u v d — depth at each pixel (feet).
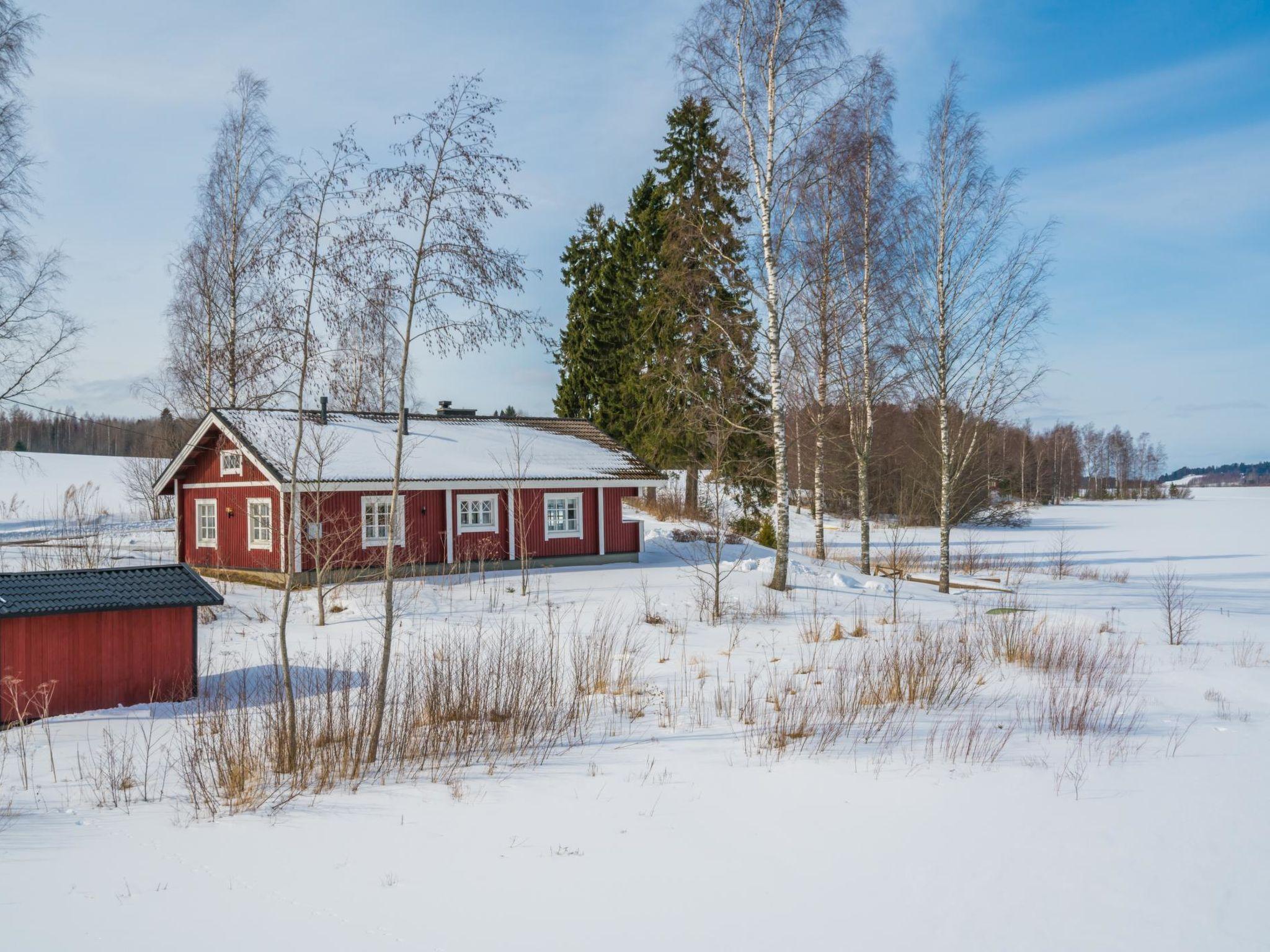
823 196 74.08
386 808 25.82
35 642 37.91
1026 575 100.42
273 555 74.38
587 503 89.86
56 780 28.84
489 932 17.31
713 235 77.30
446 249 32.81
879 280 79.77
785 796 26.53
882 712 37.45
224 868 20.95
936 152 74.69
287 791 27.68
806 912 18.34
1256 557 124.88
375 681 42.45
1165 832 23.04
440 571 79.82
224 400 94.94
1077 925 17.70
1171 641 54.39
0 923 17.56
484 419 100.22
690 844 22.62
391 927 17.51
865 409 88.94
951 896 19.21
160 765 30.78
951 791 26.86
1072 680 43.19
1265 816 24.22
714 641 53.42
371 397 123.34
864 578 82.53
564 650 49.70
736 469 108.68
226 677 44.86
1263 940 17.07
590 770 29.60
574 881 20.06
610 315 136.36
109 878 20.21
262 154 93.04
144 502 141.59
